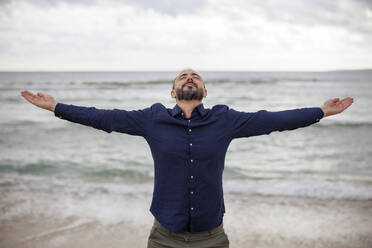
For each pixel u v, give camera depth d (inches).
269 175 275.0
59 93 1316.4
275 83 2276.1
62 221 166.2
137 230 157.0
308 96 1235.2
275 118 79.4
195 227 78.5
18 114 681.0
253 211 181.9
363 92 1477.6
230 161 333.7
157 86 1825.8
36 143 415.5
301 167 307.9
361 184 236.5
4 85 1862.7
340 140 448.8
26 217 170.7
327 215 175.3
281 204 193.3
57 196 207.3
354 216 173.6
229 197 207.2
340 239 147.1
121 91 1448.1
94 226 160.7
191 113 80.6
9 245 138.9
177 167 77.2
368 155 358.9
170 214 78.4
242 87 1793.8
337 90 1606.8
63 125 546.9
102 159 332.2
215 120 78.6
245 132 79.9
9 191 217.9
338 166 312.3
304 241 145.6
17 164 306.5
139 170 288.2
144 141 431.5
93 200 199.9
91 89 1558.8
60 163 313.3
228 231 156.1
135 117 79.9
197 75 81.9
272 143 427.5
